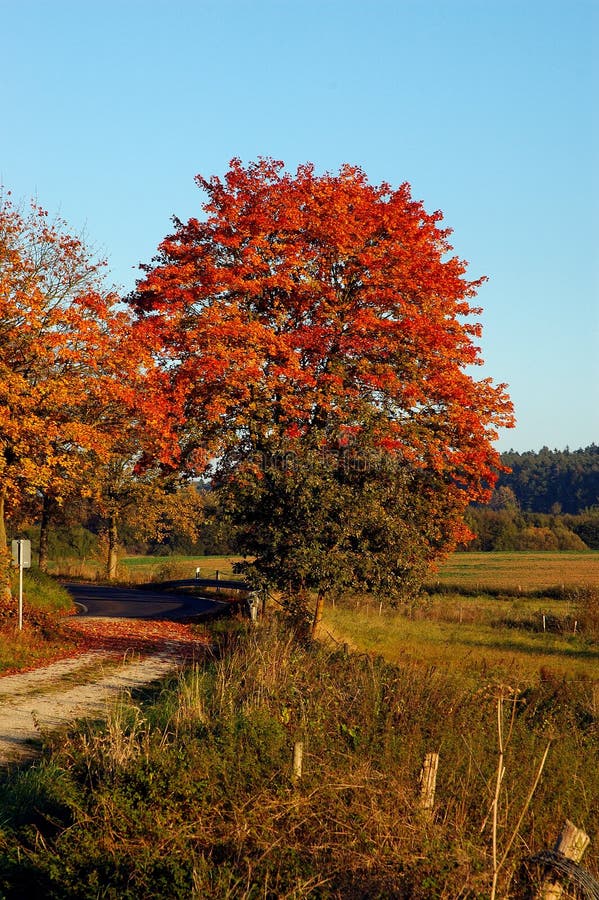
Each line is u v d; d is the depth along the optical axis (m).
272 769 7.56
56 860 6.21
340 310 24.70
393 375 24.14
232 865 6.09
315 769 7.52
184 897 5.66
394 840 6.33
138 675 17.22
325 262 25.31
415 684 10.76
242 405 24.52
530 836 7.26
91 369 24.92
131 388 24.62
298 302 25.09
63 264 26.95
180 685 12.72
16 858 6.37
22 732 11.41
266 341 24.20
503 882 6.00
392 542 20.86
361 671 11.82
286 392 23.69
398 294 25.00
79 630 24.59
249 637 17.33
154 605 36.81
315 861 6.03
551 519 124.19
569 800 8.18
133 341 24.81
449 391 24.66
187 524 57.28
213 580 47.38
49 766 8.70
